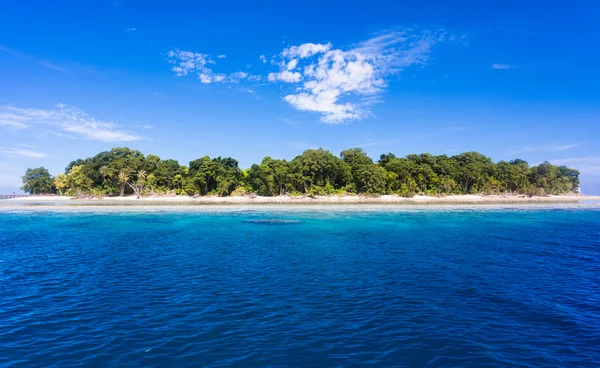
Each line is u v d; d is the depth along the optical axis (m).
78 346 13.18
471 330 14.84
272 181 109.00
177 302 18.19
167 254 31.73
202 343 13.42
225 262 28.19
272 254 31.73
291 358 12.30
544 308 17.55
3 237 42.97
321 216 69.81
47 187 144.50
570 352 13.02
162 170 121.06
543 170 132.00
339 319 15.91
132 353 12.60
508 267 26.41
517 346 13.46
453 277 23.39
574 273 24.62
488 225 55.62
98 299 18.70
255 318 15.97
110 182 125.00
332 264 27.42
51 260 29.02
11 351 12.80
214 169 113.50
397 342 13.64
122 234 45.72
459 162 132.50
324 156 114.94
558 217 69.31
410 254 31.64
